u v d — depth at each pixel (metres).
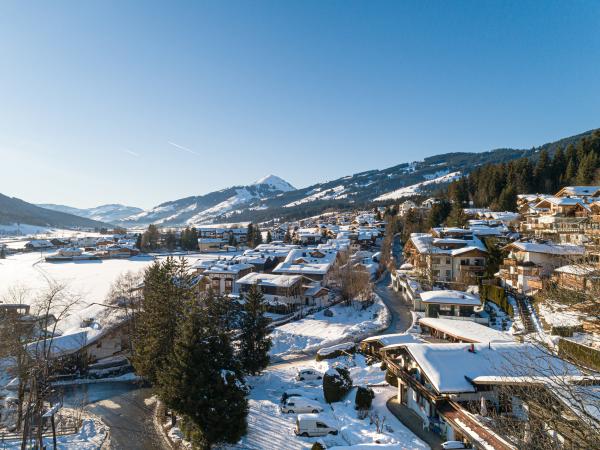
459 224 89.06
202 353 24.84
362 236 125.50
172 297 35.09
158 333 32.81
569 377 14.22
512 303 48.16
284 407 29.39
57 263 139.50
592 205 58.84
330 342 46.84
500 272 58.75
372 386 32.75
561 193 82.50
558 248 48.81
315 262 82.50
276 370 39.16
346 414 27.95
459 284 61.00
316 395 32.53
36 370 26.52
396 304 63.28
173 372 24.66
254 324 36.56
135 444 26.41
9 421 30.06
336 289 72.81
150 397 34.44
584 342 26.17
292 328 53.38
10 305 44.47
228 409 23.98
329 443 24.94
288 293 65.44
